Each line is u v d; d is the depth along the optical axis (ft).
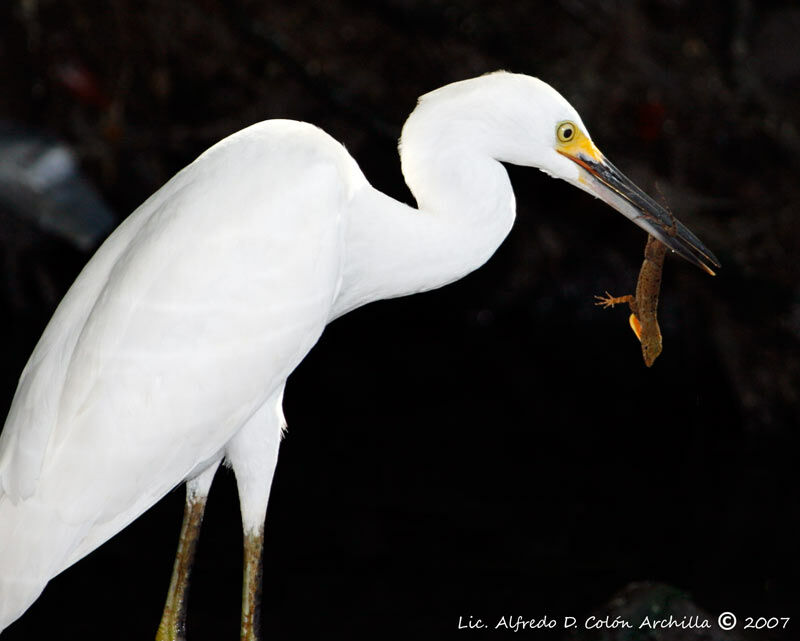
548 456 37.81
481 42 46.16
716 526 32.45
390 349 49.37
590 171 20.95
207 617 27.02
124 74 49.32
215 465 21.06
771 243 43.68
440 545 31.07
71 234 46.37
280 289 19.12
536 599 28.04
